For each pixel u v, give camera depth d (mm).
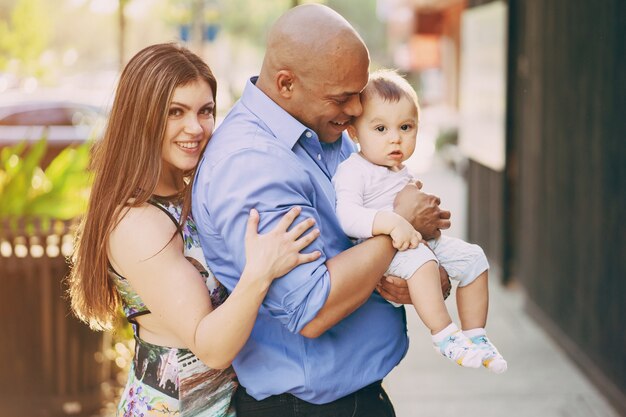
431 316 2418
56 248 4273
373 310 2420
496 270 7949
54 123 12312
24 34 10320
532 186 6672
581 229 5379
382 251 2287
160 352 2338
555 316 6047
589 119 5160
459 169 15406
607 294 4867
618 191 4617
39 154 4344
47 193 4266
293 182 2207
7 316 4250
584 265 5312
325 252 2371
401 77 2592
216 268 2316
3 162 4570
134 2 12234
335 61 2201
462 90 9383
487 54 8055
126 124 2258
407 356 5922
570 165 5578
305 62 2217
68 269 4297
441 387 5277
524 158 6977
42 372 4344
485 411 4875
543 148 6285
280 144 2258
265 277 2094
